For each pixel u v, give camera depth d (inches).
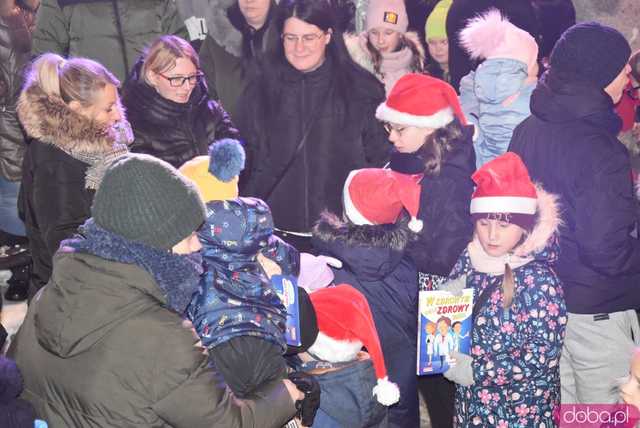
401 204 118.6
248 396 87.2
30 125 119.0
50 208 117.9
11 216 192.1
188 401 77.0
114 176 77.5
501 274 117.3
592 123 122.8
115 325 75.7
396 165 136.5
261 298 95.0
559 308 114.9
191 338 78.1
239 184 184.1
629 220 121.6
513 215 115.3
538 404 117.0
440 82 136.2
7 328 178.7
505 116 153.6
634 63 163.5
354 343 106.7
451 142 133.7
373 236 116.1
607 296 124.9
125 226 76.4
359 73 179.3
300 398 92.7
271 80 180.5
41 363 78.7
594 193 120.4
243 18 189.6
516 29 154.4
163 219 76.9
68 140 118.0
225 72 193.8
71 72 118.9
